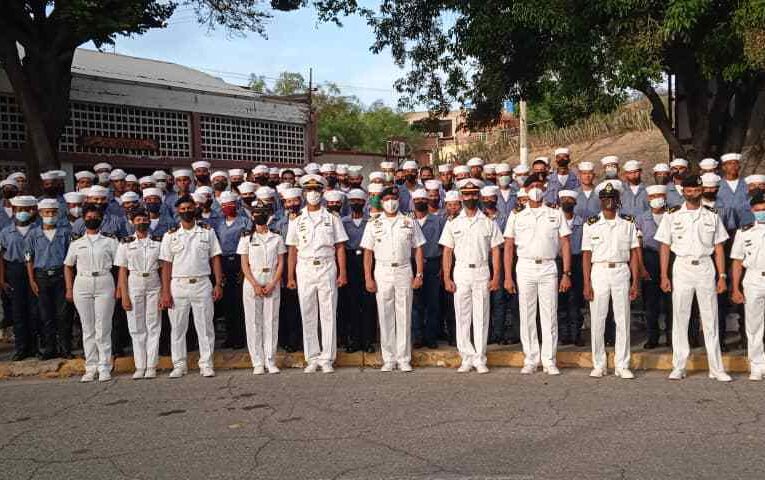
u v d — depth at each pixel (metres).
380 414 6.02
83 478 4.74
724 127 10.97
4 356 8.66
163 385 7.42
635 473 4.48
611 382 7.02
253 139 19.39
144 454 5.18
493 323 8.70
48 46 12.41
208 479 4.64
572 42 9.64
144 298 7.82
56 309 8.27
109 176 10.38
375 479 4.52
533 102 12.29
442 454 4.95
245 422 5.91
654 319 8.07
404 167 9.69
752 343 7.02
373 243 7.80
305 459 4.94
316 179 7.85
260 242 7.87
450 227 7.73
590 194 8.77
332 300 7.86
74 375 8.09
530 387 6.86
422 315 8.50
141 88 16.55
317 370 7.94
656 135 24.69
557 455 4.86
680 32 8.88
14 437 5.73
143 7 12.41
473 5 10.94
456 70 13.34
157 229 8.70
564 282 7.53
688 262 7.01
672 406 6.04
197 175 10.00
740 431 5.28
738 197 8.22
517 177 9.60
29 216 8.36
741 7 8.54
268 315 7.88
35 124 12.26
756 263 6.92
